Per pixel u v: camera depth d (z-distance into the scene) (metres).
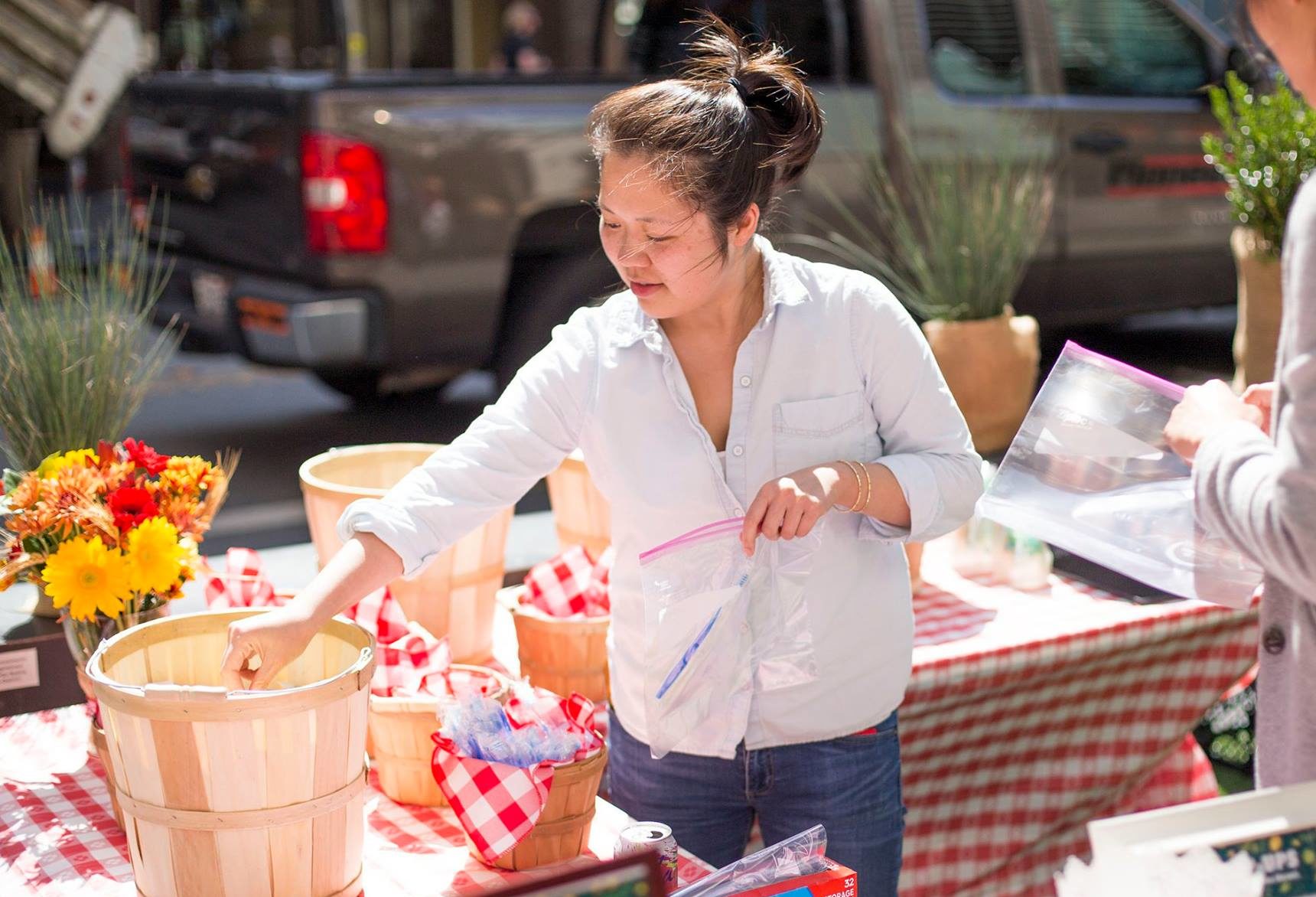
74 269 2.47
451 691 1.78
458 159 4.59
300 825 1.38
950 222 3.18
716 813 1.75
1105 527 1.61
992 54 5.16
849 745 1.71
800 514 1.52
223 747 1.33
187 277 5.08
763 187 1.54
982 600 2.50
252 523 4.64
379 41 13.56
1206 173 5.72
